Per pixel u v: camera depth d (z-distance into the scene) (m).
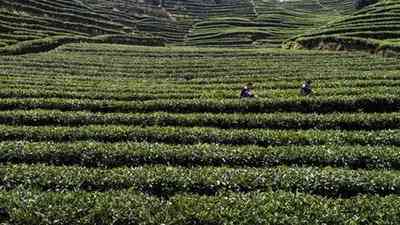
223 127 34.72
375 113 35.72
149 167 25.48
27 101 38.59
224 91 44.84
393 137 30.19
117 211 20.11
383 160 26.41
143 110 38.72
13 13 97.69
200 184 23.22
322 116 35.00
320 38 87.06
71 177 23.92
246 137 30.77
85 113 35.97
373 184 22.88
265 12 161.62
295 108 38.31
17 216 20.02
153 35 119.44
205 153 27.48
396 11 99.25
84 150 27.80
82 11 119.19
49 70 59.41
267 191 22.77
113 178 23.86
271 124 34.59
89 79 54.38
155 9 152.88
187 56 77.12
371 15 98.06
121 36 100.62
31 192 21.97
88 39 92.44
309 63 65.75
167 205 20.62
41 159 27.38
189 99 40.53
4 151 27.52
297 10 173.25
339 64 63.31
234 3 181.25
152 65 65.56
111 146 28.27
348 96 38.78
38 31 90.62
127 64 66.25
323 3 188.75
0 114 34.84
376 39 80.19
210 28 133.38
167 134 31.33
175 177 23.70
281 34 118.69
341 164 26.55
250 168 25.52
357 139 30.23
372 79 50.00
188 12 158.00
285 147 28.27
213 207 20.33
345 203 20.84
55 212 20.14
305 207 20.31
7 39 79.44
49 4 115.81
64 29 99.81
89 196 21.56
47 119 34.88
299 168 24.94
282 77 53.50
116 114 36.25
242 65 64.81
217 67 63.53
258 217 19.45
